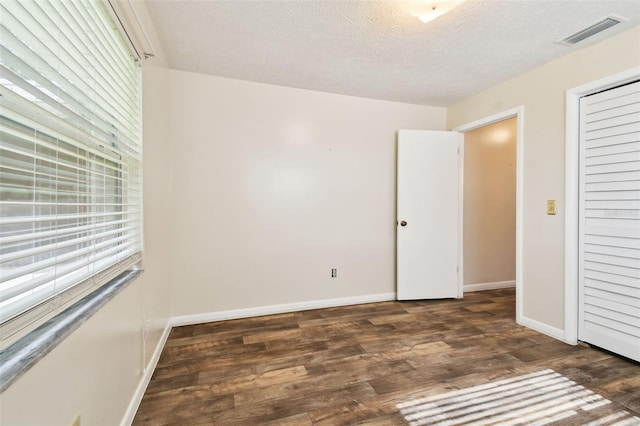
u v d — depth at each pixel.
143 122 1.72
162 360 2.03
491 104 3.00
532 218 2.57
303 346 2.24
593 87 2.13
